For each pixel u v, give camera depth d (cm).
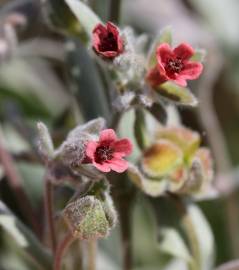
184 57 18
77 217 18
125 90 20
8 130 28
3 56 24
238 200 29
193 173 21
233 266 22
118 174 21
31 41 26
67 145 19
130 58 19
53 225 20
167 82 19
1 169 25
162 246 22
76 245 21
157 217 22
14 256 26
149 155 21
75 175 19
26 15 24
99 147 17
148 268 28
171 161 20
